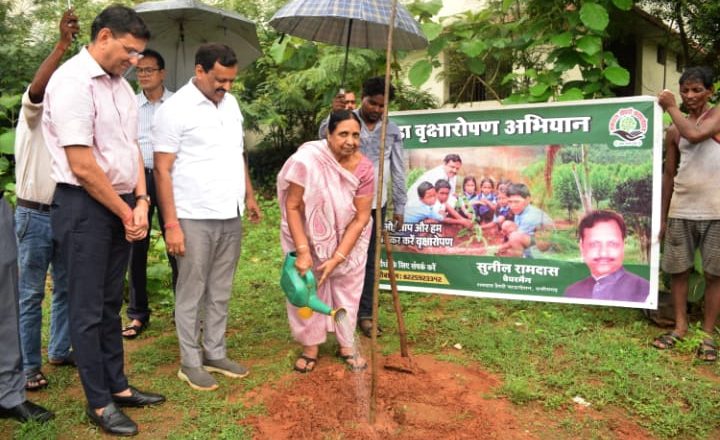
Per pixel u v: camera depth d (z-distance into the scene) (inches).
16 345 128.8
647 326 188.9
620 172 187.3
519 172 198.8
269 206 395.9
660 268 206.8
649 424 131.7
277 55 284.5
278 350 173.3
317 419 130.8
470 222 205.6
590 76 229.0
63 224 119.7
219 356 154.6
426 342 180.4
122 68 120.1
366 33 181.8
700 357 165.2
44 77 131.9
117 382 136.2
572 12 229.8
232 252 152.3
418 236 211.6
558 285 197.3
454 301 215.6
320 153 142.9
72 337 124.1
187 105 139.9
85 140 113.9
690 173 170.2
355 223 149.6
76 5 409.4
